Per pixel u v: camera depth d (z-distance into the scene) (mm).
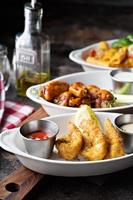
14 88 1529
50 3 2713
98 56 1665
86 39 2293
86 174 1044
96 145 1059
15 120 1305
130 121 1153
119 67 1568
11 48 2021
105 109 1244
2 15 2514
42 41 1462
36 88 1335
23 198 1003
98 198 1037
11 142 1087
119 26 2506
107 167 1032
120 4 2711
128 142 1099
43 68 1490
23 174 1062
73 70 1679
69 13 2645
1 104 1322
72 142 1078
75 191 1055
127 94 1368
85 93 1280
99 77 1456
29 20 1447
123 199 1035
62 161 1017
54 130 1099
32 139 1058
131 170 1120
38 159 1018
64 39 2256
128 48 1612
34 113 1328
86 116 1105
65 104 1275
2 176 1098
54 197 1039
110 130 1095
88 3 2740
